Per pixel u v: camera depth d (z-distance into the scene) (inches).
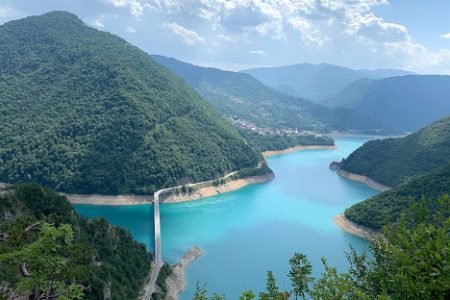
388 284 1035.3
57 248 1621.6
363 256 1285.7
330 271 1089.4
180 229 7445.9
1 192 4554.6
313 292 1075.3
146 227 7559.1
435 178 7687.0
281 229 7529.5
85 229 4918.8
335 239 7027.6
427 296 855.1
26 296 1676.9
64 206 4918.8
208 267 5777.6
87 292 3700.8
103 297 3841.0
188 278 5462.6
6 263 1537.9
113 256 4859.7
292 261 1301.7
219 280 5369.1
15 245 1640.0
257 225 7751.0
